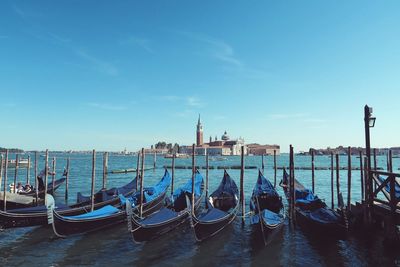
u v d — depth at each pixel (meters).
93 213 14.64
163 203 20.78
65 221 13.31
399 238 12.38
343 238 13.18
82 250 12.84
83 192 30.89
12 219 13.65
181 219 15.53
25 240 13.94
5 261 11.69
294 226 15.85
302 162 103.44
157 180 47.06
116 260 11.88
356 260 11.76
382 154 136.50
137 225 12.73
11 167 60.56
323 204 17.22
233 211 16.39
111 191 20.66
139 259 11.98
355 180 45.41
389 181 12.60
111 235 14.62
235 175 55.00
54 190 27.95
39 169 61.56
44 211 14.46
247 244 13.62
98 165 84.94
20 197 19.89
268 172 62.00
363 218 14.44
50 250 12.83
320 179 46.88
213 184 40.06
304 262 11.66
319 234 13.95
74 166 78.00
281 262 11.67
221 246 13.38
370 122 14.06
